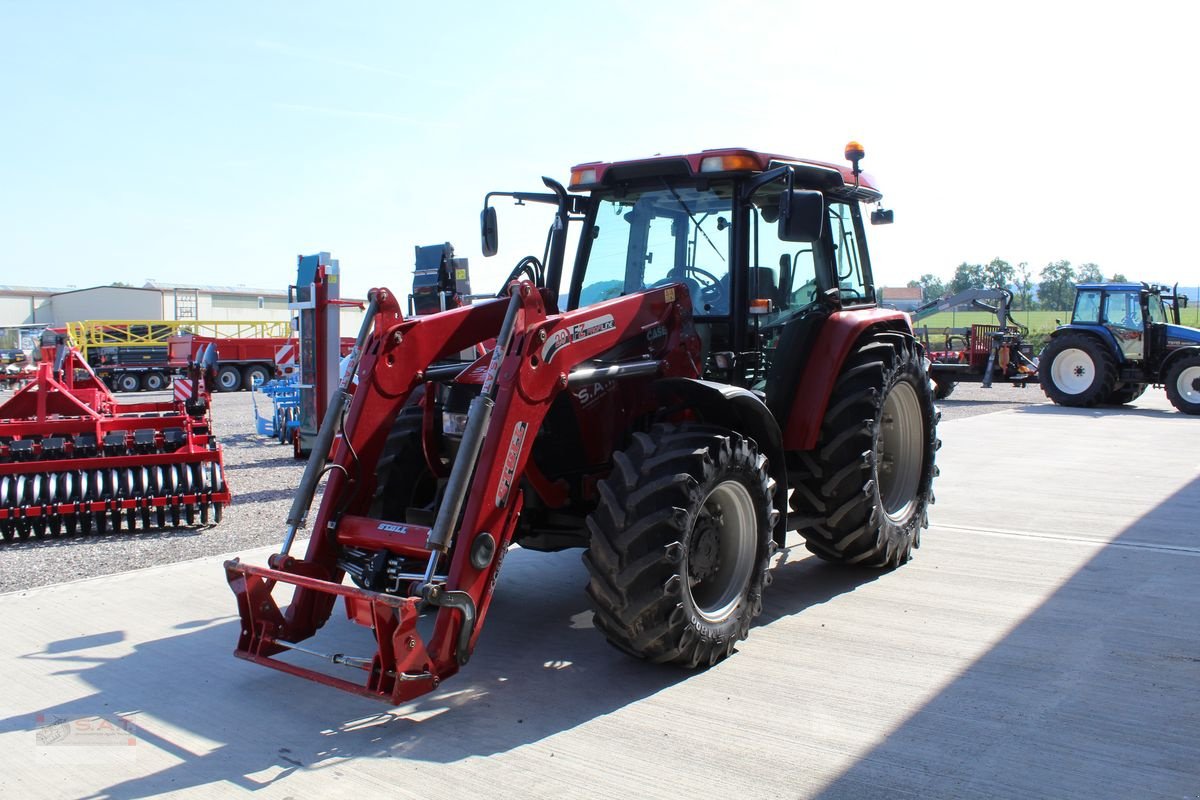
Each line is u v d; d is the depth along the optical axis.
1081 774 2.90
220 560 5.68
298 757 3.08
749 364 4.69
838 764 2.98
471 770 2.98
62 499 6.32
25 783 2.92
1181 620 4.38
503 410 3.43
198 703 3.54
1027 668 3.79
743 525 4.05
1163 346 15.10
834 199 5.37
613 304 3.92
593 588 3.63
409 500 4.25
